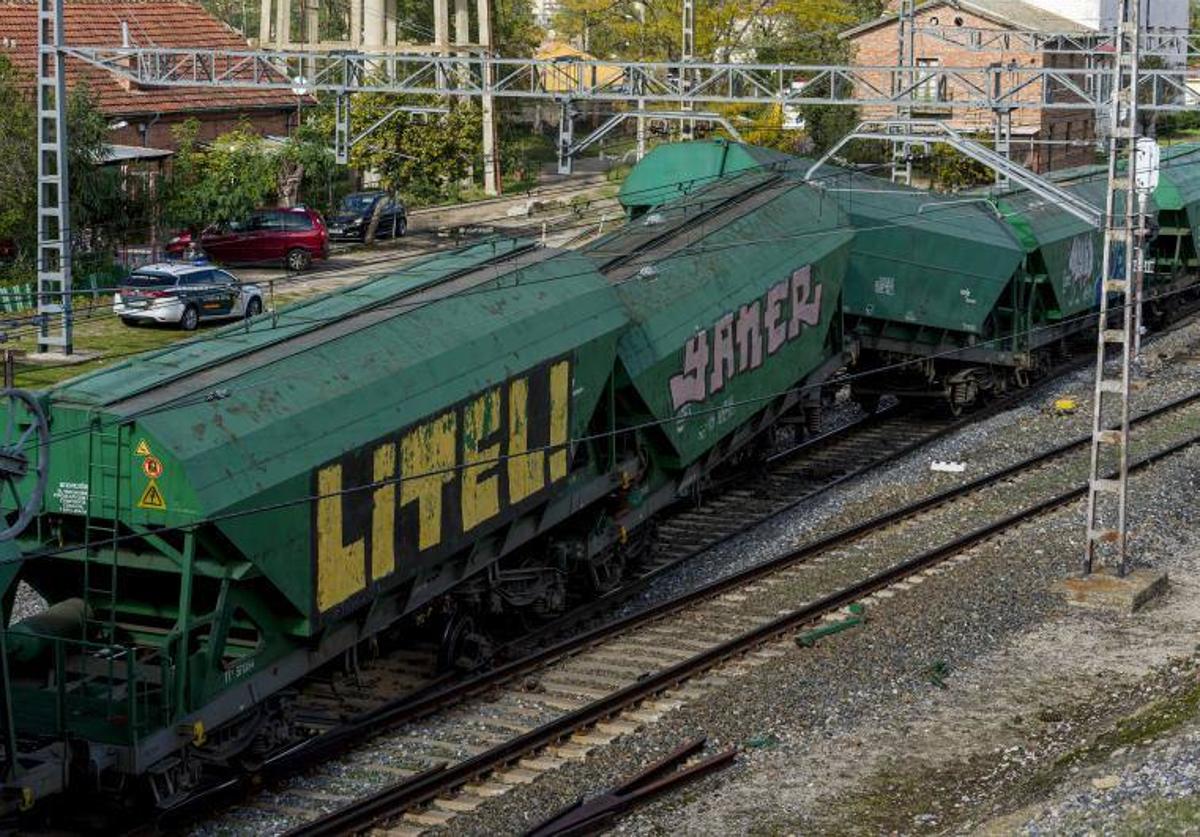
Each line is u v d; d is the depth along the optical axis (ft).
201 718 53.16
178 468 52.19
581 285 75.82
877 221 110.52
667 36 233.55
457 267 73.20
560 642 72.08
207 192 174.40
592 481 75.56
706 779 57.36
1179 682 65.00
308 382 58.70
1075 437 113.19
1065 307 133.59
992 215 124.98
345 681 67.41
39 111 127.75
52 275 128.98
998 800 54.60
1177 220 159.02
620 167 246.68
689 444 83.05
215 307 146.92
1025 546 87.20
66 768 51.26
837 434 115.34
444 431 63.31
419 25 265.75
